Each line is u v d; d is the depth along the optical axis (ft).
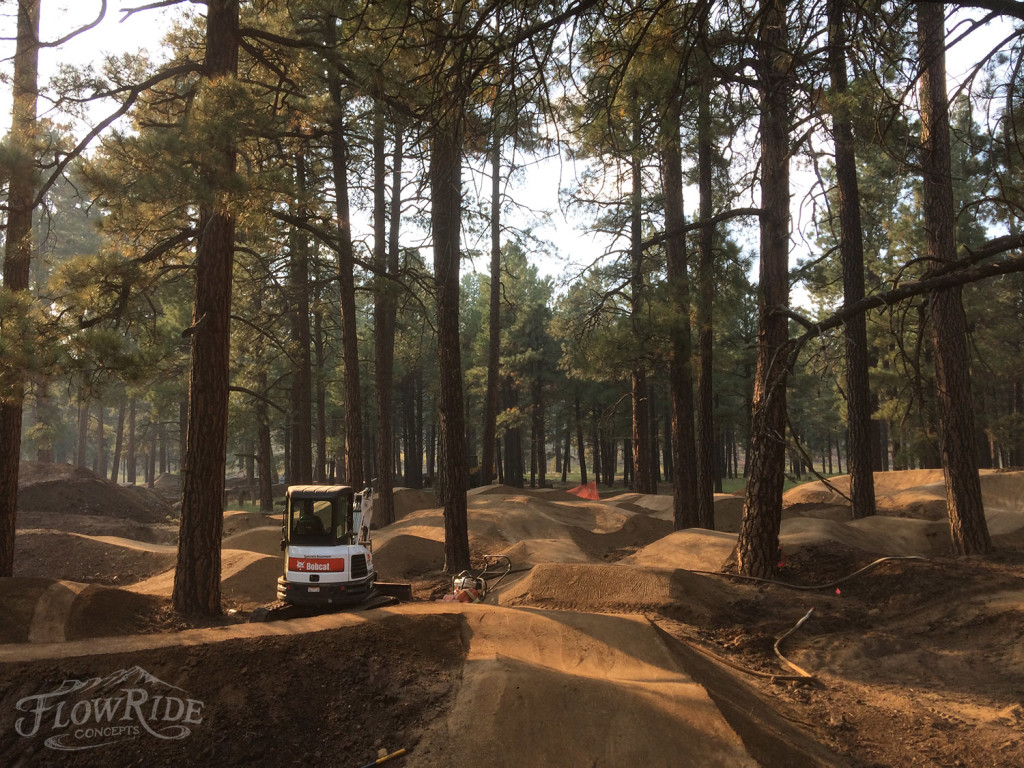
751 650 30.81
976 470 43.11
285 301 79.77
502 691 20.61
